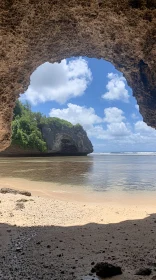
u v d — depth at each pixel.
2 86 7.34
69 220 8.98
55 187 16.80
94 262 5.42
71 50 8.09
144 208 10.89
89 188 16.45
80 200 12.81
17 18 6.02
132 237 7.06
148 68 7.68
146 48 6.86
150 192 14.95
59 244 6.57
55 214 9.75
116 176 23.25
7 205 10.84
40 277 4.78
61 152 71.44
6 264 5.38
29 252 6.04
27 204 11.20
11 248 6.30
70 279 4.67
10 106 7.90
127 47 7.28
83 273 4.91
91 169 30.50
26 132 64.75
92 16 6.41
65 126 71.69
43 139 68.50
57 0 5.90
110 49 7.76
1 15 5.85
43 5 5.96
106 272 4.77
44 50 7.52
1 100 7.50
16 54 6.89
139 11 6.00
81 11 6.26
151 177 22.41
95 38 7.37
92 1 5.92
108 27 6.71
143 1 5.88
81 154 77.94
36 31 6.61
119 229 7.86
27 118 67.06
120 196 13.78
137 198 13.22
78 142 72.75
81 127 75.75
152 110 8.43
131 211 10.30
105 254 5.88
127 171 28.28
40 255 5.86
